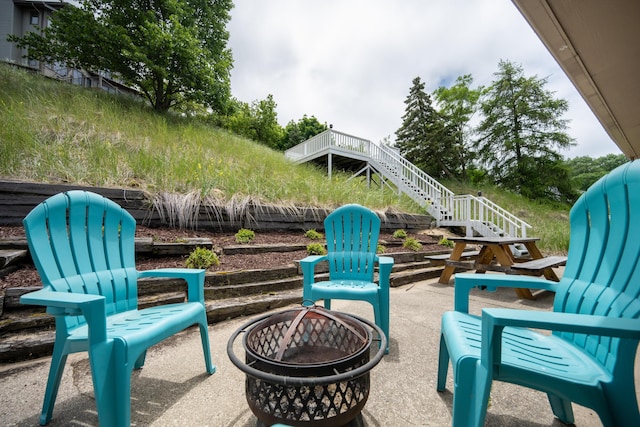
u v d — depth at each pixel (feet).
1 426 4.15
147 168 14.52
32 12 51.60
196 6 38.40
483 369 3.05
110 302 5.19
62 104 19.47
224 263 10.89
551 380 2.95
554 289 4.38
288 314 4.50
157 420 4.32
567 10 6.28
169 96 33.78
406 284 13.89
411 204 28.32
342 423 3.39
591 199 4.18
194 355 6.45
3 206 9.57
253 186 16.88
